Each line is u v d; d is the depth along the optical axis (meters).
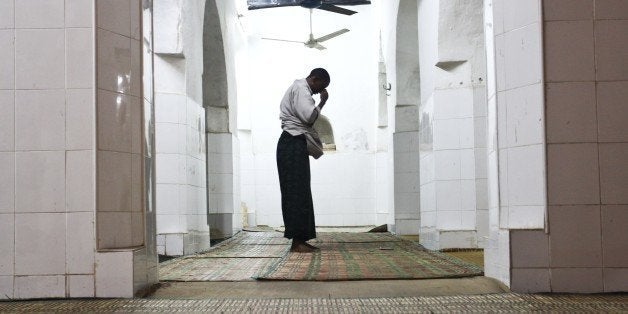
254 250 6.97
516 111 3.53
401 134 10.54
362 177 16.92
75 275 3.34
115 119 3.49
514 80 3.54
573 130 3.40
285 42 17.06
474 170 6.95
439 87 7.07
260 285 3.81
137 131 3.61
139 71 3.65
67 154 3.39
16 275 3.35
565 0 3.43
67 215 3.37
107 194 3.42
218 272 4.48
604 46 3.42
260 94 17.06
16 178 3.39
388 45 12.02
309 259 5.49
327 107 16.95
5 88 3.42
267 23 17.08
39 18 3.44
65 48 3.44
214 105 10.82
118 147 3.50
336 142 16.98
